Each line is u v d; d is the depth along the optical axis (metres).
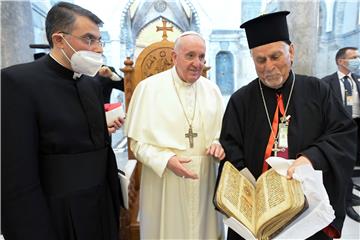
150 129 1.75
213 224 1.85
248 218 1.10
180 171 1.56
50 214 1.14
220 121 1.87
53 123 1.12
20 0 3.04
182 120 1.78
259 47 1.30
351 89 3.54
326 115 1.37
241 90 1.60
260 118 1.46
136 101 1.87
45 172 1.14
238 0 3.90
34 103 1.09
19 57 3.05
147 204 1.87
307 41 3.41
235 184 1.26
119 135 3.77
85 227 1.21
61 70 1.22
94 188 1.24
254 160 1.45
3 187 1.02
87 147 1.24
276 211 1.02
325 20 4.07
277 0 3.61
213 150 1.55
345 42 4.14
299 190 1.08
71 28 1.16
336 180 1.25
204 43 1.71
